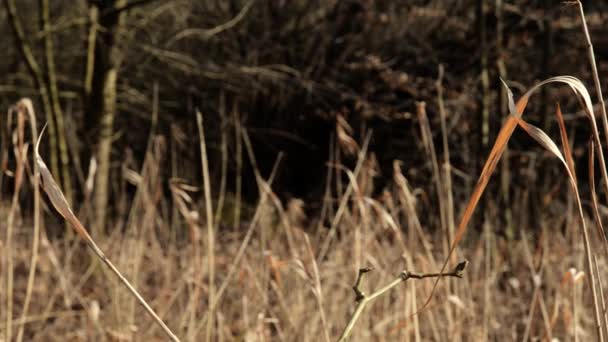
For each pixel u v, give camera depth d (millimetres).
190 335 4418
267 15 15680
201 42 15719
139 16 14789
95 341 5418
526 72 13188
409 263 3707
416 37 14312
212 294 4008
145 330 5406
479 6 9219
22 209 9008
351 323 1744
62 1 15414
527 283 5496
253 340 4367
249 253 5906
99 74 9789
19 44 9633
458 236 1593
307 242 3029
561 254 5527
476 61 13391
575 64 13047
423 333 4391
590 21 12617
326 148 14648
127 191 12258
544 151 10656
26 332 6031
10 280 3877
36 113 14406
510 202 9898
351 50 15031
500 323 5254
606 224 6730
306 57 15453
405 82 13375
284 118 15055
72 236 7695
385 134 13727
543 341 4035
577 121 12328
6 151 3498
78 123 14000
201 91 15227
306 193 14711
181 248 6621
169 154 13750
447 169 4129
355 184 4391
